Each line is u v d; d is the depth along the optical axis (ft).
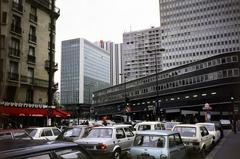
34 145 12.50
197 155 49.88
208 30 478.18
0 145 12.25
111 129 44.24
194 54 484.33
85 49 469.98
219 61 227.81
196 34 486.38
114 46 613.11
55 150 12.84
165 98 289.12
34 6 132.16
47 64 137.08
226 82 221.25
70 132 50.67
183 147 37.65
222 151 56.90
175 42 501.56
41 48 134.82
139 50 553.23
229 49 460.96
